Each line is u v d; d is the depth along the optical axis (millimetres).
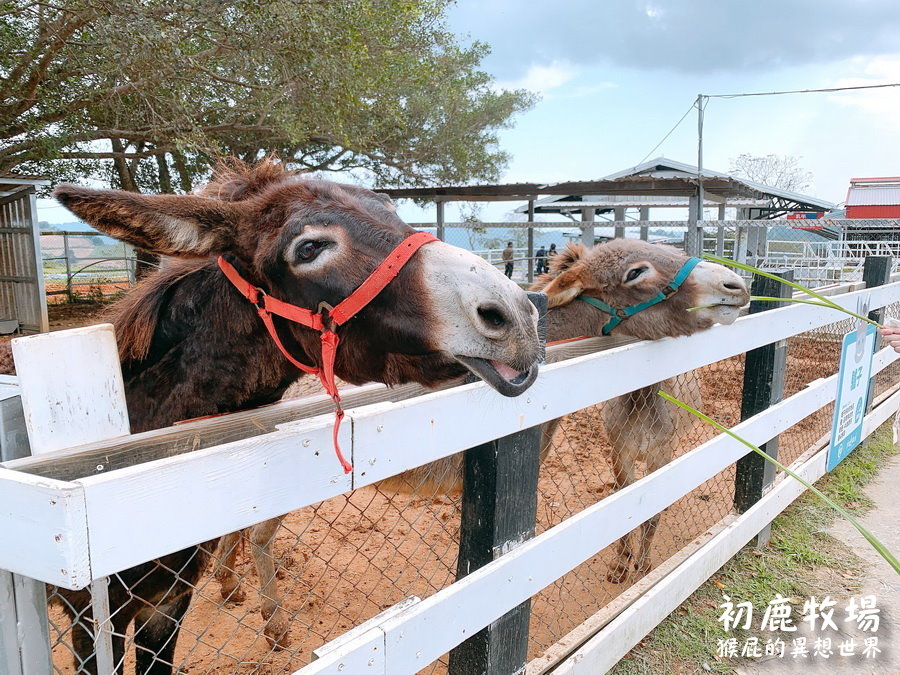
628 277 3477
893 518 4508
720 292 3143
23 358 1117
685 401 4234
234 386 1915
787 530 4242
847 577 3760
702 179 11625
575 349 2498
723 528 3572
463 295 1492
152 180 16031
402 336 1556
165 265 1961
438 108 14719
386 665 1497
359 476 1471
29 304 11820
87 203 1417
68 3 7848
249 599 3584
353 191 1806
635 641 2809
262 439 1268
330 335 1591
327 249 1577
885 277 5375
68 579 973
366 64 9734
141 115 10172
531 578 1965
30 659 1130
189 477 1143
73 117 9906
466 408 1719
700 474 2953
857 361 4727
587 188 13062
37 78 9000
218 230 1659
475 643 1954
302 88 9375
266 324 1716
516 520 1957
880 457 5664
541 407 1948
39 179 11172
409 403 1570
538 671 2357
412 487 3037
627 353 2354
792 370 6477
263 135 13266
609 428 3938
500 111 16281
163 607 2008
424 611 1584
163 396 1923
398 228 1655
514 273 19250
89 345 1206
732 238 17203
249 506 1252
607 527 2320
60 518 964
